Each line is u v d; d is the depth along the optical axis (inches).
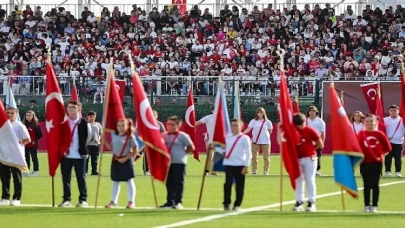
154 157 975.0
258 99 2015.3
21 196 1107.3
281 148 959.0
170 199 981.2
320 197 1121.4
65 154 981.8
